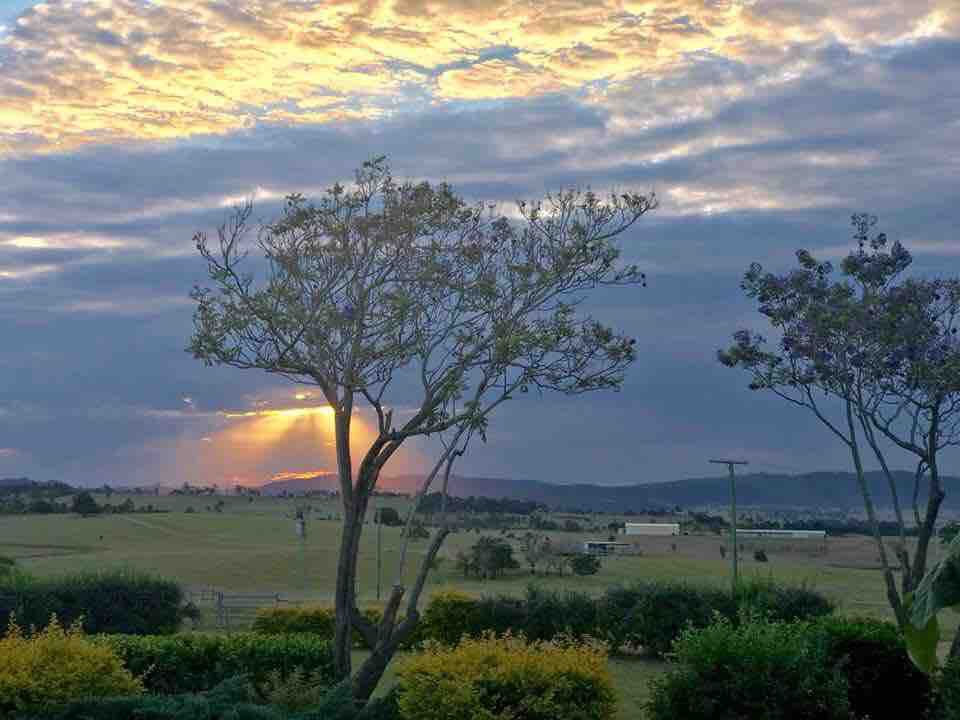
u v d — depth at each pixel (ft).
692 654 38.58
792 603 79.51
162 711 33.60
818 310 60.18
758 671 37.45
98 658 39.34
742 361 61.82
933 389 55.93
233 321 45.50
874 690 43.80
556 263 48.16
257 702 43.04
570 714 37.78
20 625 78.74
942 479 56.59
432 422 47.37
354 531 47.78
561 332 46.80
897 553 57.16
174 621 89.45
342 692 37.78
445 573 248.73
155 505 613.11
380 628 47.01
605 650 43.52
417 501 49.06
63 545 356.38
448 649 41.57
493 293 47.39
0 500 556.92
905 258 60.70
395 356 46.91
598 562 239.09
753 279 61.72
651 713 39.37
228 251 45.98
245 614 125.59
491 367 47.55
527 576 240.73
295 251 47.39
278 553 287.69
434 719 37.37
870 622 46.73
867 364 58.29
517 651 40.24
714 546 334.85
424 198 48.14
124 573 90.99
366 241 47.91
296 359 46.85
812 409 60.34
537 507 553.64
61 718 34.76
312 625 87.04
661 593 81.46
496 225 49.01
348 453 48.47
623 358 48.06
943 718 38.09
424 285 47.83
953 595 21.09
